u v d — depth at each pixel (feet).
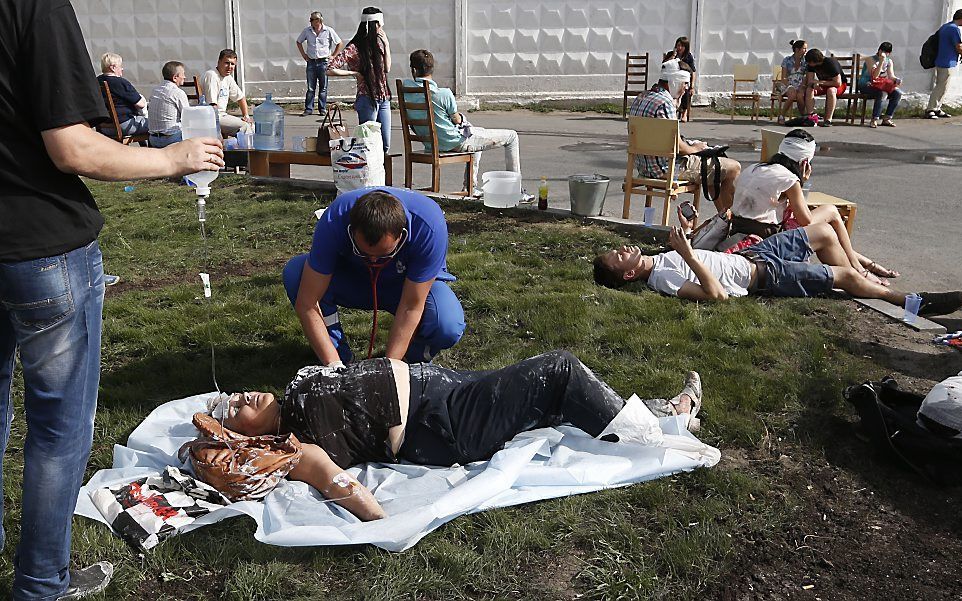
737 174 24.09
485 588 9.41
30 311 8.00
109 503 10.44
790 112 56.54
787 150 20.53
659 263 18.93
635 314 17.19
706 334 16.08
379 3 59.41
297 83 61.41
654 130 24.79
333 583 9.50
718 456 11.82
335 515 10.28
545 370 11.39
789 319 17.03
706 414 13.05
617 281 19.02
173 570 9.70
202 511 10.35
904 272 21.24
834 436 12.58
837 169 35.81
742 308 17.49
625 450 11.74
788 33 58.29
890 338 16.47
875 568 9.85
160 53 61.52
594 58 60.13
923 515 10.85
